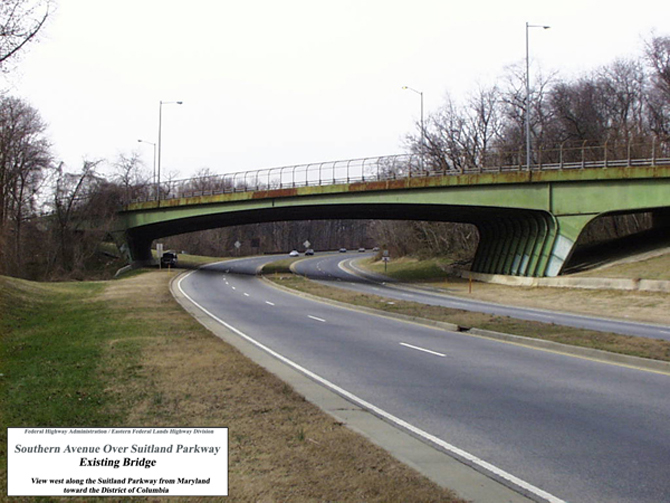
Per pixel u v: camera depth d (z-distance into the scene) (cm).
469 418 870
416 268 7062
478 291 4194
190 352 1320
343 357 1421
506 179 4109
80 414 789
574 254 4775
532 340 1644
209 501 522
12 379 1068
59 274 6156
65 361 1220
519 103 6988
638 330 2028
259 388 966
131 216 6544
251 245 14912
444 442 750
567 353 1487
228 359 1233
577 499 570
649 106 6256
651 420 858
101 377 1040
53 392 928
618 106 6688
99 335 1608
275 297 3516
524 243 4516
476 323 2028
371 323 2188
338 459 630
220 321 2208
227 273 6341
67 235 6762
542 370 1254
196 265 7838
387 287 4834
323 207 5166
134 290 3544
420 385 1104
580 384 1110
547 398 998
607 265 3850
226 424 754
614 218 6047
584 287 3519
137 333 1625
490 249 5353
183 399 883
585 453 708
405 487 555
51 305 2794
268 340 1709
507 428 816
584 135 6469
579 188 3947
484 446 734
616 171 3800
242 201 5544
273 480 568
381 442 743
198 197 5875
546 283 3897
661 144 5538
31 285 3531
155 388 953
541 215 4159
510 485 602
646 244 4162
